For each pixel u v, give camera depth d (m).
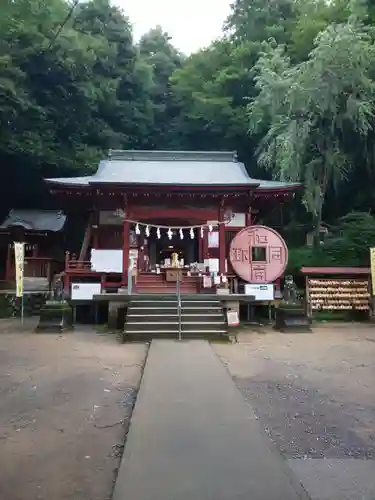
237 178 16.98
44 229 24.52
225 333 10.45
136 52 33.81
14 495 3.03
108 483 3.22
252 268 14.58
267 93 20.52
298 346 9.66
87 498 2.99
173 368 6.88
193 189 14.78
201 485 2.98
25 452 3.82
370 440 4.11
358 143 20.89
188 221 16.44
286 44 27.50
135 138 33.66
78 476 3.34
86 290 14.47
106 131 30.48
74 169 27.27
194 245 20.11
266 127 24.45
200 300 12.33
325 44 18.38
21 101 23.88
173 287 14.80
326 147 20.19
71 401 5.43
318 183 20.11
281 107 20.34
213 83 30.61
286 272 19.97
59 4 29.77
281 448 3.89
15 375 6.91
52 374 6.96
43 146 26.19
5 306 18.69
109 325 12.80
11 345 9.91
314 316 15.34
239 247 14.65
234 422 4.30
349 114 18.81
